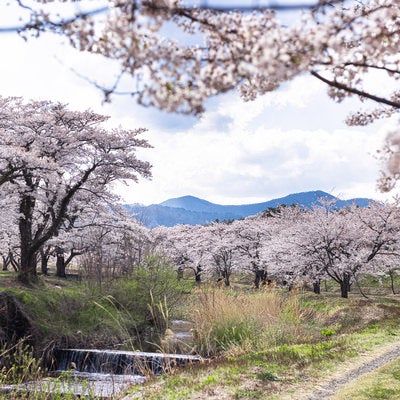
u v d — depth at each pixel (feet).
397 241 87.20
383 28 8.63
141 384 29.68
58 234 94.22
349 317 66.03
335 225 90.48
